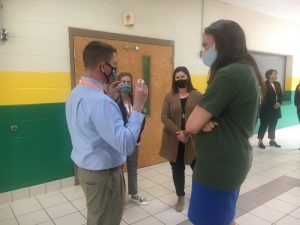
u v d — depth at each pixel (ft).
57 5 9.72
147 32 12.31
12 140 9.29
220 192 4.13
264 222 7.82
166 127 8.34
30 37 9.29
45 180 10.09
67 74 10.19
